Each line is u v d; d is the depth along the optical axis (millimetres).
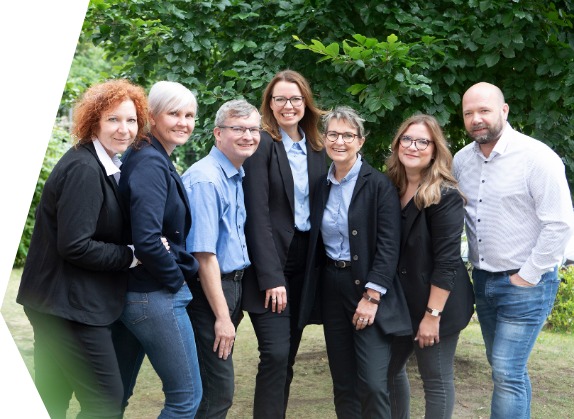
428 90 4137
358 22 4832
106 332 2762
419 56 4566
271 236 3381
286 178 3453
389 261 3346
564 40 4676
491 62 4449
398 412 3682
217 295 3184
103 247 2691
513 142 3367
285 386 3729
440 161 3357
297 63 4797
